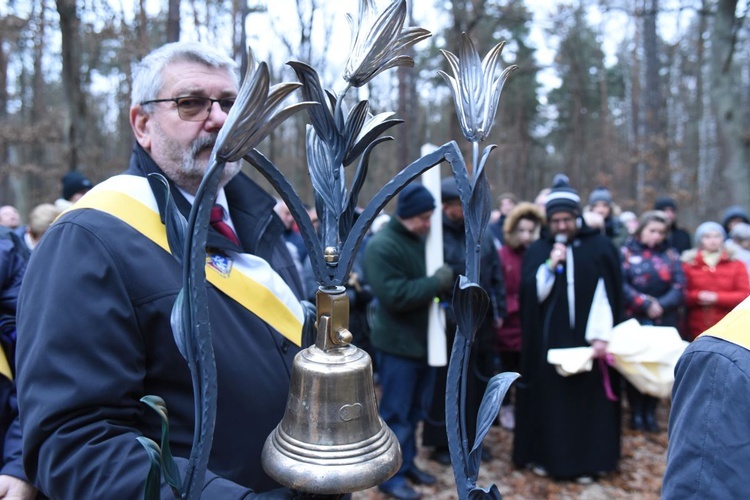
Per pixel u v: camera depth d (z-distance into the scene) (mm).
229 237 1271
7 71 12445
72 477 862
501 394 694
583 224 3127
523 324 3307
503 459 3518
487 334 3285
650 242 3812
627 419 4219
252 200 1405
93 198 1098
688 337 3947
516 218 3906
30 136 9289
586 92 22750
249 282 1195
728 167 7215
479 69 714
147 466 865
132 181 1145
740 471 822
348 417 709
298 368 728
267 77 553
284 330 1219
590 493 3107
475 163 683
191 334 617
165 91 1138
